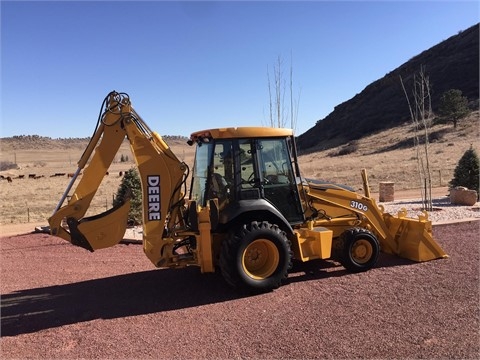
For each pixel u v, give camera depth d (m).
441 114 63.94
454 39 95.44
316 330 5.34
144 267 8.60
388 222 8.90
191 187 8.14
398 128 72.06
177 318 5.94
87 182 6.69
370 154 60.09
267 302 6.42
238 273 6.62
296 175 7.66
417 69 92.19
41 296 7.09
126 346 5.13
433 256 8.30
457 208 13.71
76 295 7.09
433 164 35.94
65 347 5.19
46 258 9.52
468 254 8.58
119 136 6.76
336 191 8.12
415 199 17.30
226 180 7.07
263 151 7.27
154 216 6.77
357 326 5.41
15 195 30.31
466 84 75.06
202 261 6.70
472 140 51.59
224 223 6.83
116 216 6.71
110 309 6.40
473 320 5.45
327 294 6.64
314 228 7.65
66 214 6.57
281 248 6.88
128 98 6.78
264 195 7.28
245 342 5.10
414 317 5.61
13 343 5.35
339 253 7.74
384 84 97.69
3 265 9.06
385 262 8.30
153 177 6.75
